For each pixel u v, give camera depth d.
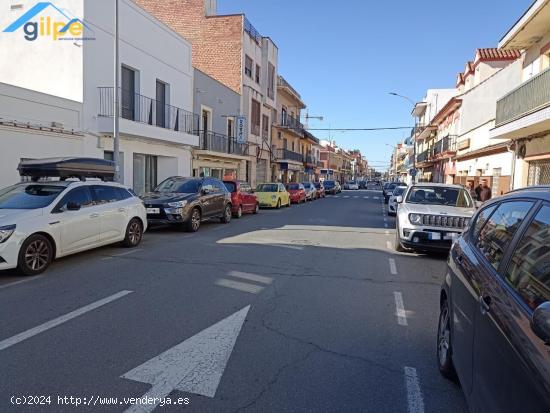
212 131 25.23
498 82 21.44
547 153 14.05
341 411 3.05
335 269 7.72
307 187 34.47
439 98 43.34
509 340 2.04
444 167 34.81
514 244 2.59
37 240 6.85
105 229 8.55
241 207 17.81
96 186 8.69
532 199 2.65
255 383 3.42
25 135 11.88
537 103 12.98
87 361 3.71
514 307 2.16
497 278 2.58
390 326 4.83
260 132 33.78
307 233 12.61
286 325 4.75
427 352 4.14
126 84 16.88
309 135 51.69
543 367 1.68
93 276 6.77
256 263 8.00
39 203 7.36
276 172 39.72
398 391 3.36
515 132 14.82
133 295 5.73
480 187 18.67
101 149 15.01
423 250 9.55
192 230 12.47
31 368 3.57
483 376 2.37
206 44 29.64
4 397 3.11
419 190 10.55
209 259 8.29
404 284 6.78
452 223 8.80
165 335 4.34
